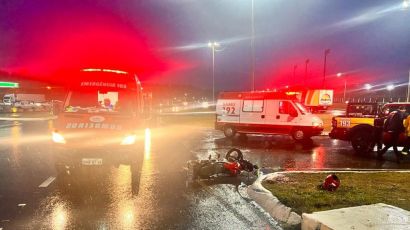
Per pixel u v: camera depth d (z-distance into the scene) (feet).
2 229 15.76
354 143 40.09
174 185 24.22
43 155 37.01
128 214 17.98
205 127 76.07
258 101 52.47
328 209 17.87
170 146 45.24
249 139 53.52
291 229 16.14
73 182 24.36
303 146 45.83
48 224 16.43
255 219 17.43
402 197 20.17
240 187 23.86
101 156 23.08
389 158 36.91
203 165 26.22
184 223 16.76
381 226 14.76
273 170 30.04
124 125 24.59
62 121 24.58
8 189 22.54
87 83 27.84
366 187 22.65
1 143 47.21
